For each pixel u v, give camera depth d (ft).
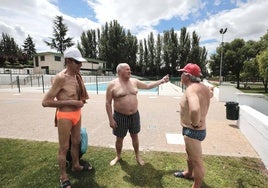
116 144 11.57
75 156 10.44
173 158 12.35
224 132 18.17
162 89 71.77
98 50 221.87
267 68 89.97
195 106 6.82
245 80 159.94
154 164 11.56
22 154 12.76
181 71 8.07
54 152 13.08
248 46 139.54
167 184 9.63
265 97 26.73
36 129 19.08
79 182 9.77
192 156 8.06
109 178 10.14
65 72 8.97
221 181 9.84
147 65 220.23
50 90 8.61
